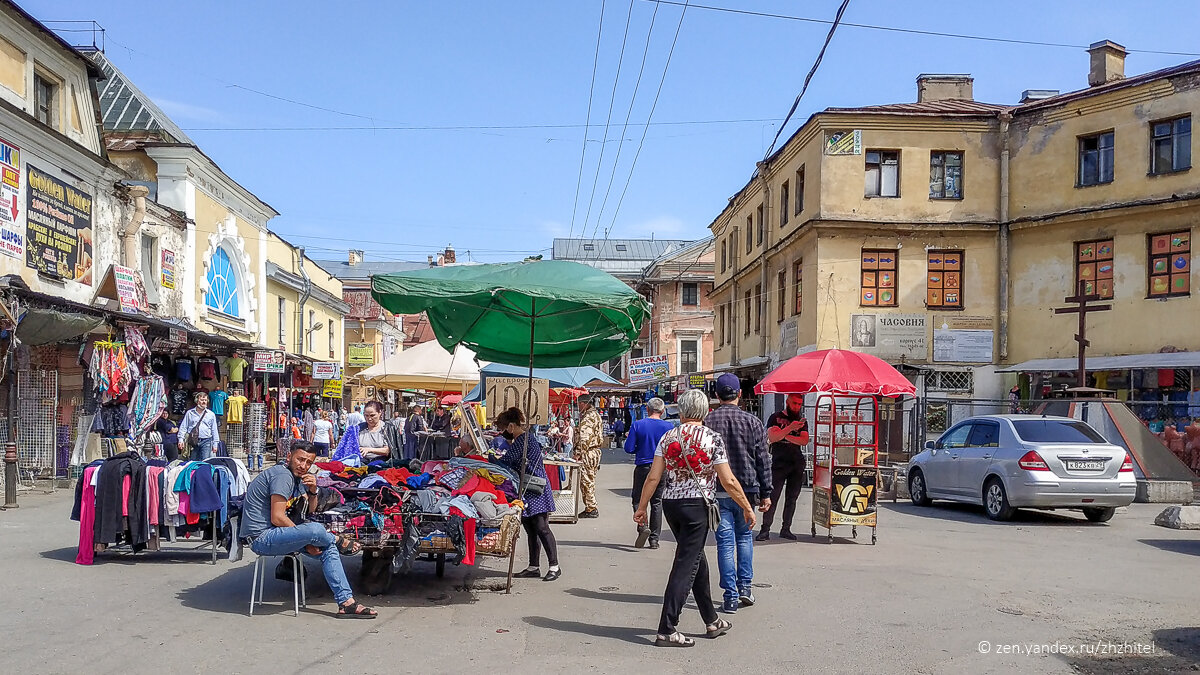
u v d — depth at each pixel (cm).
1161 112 2338
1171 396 2272
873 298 2611
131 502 903
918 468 1606
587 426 1445
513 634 659
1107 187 2434
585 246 6762
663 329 5197
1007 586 842
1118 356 2380
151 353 1792
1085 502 1302
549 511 885
